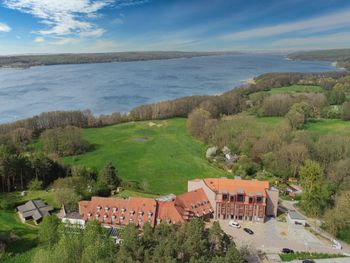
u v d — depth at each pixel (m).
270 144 182.88
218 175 173.88
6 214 123.38
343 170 150.12
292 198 139.62
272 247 100.94
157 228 79.25
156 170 181.00
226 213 118.81
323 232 111.31
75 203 125.75
